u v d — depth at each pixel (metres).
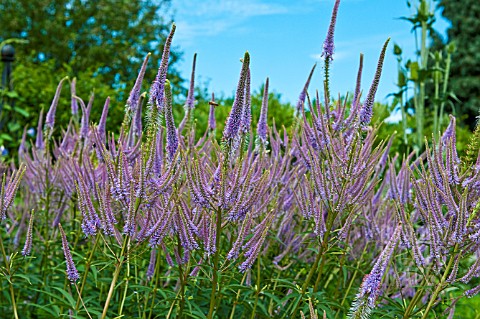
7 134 9.69
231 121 2.89
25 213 4.86
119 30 32.53
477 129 3.25
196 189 2.91
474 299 5.74
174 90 16.48
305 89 4.28
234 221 2.96
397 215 3.54
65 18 32.59
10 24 31.53
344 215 4.00
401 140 8.20
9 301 4.22
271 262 4.34
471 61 30.22
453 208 3.08
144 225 2.97
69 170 4.31
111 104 10.27
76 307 3.15
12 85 9.90
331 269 4.57
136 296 4.04
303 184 4.22
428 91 27.95
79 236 4.57
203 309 3.73
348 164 3.32
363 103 3.26
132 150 3.49
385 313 3.44
